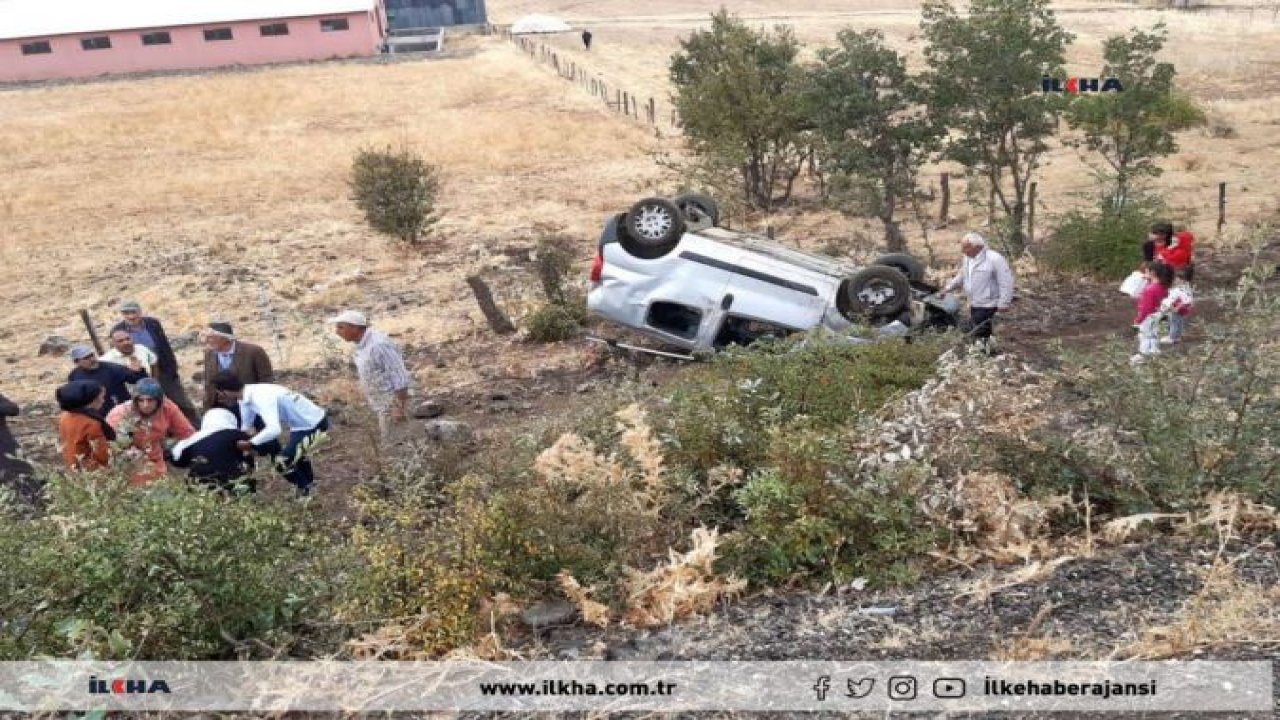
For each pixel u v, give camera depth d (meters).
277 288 18.70
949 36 16.44
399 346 14.23
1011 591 5.04
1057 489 6.13
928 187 24.59
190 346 15.55
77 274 21.31
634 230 11.31
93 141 37.94
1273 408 6.07
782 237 19.59
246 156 34.03
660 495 6.39
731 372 8.17
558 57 53.00
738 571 5.66
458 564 5.60
